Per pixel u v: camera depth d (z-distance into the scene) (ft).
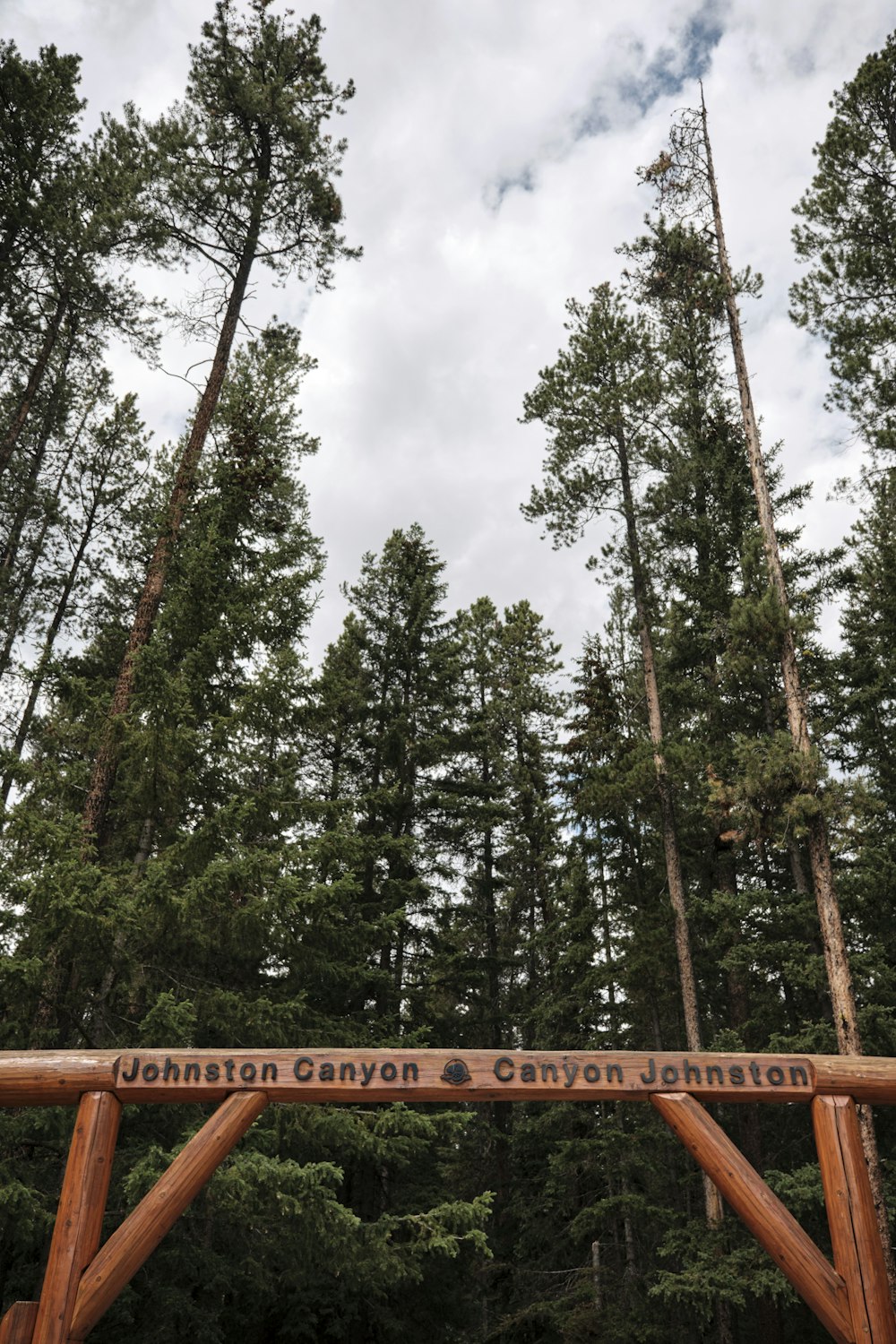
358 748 79.61
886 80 66.23
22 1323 17.52
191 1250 36.73
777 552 57.67
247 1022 38.96
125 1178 31.73
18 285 67.97
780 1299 54.39
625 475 80.38
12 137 64.85
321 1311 54.19
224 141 63.46
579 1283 65.57
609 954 71.46
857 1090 20.45
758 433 61.36
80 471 84.69
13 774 36.63
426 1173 69.97
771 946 58.85
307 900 38.58
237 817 38.17
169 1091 19.74
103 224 60.49
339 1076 20.04
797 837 51.08
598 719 75.61
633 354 81.20
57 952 34.22
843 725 72.90
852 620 82.84
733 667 57.16
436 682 85.20
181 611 45.91
